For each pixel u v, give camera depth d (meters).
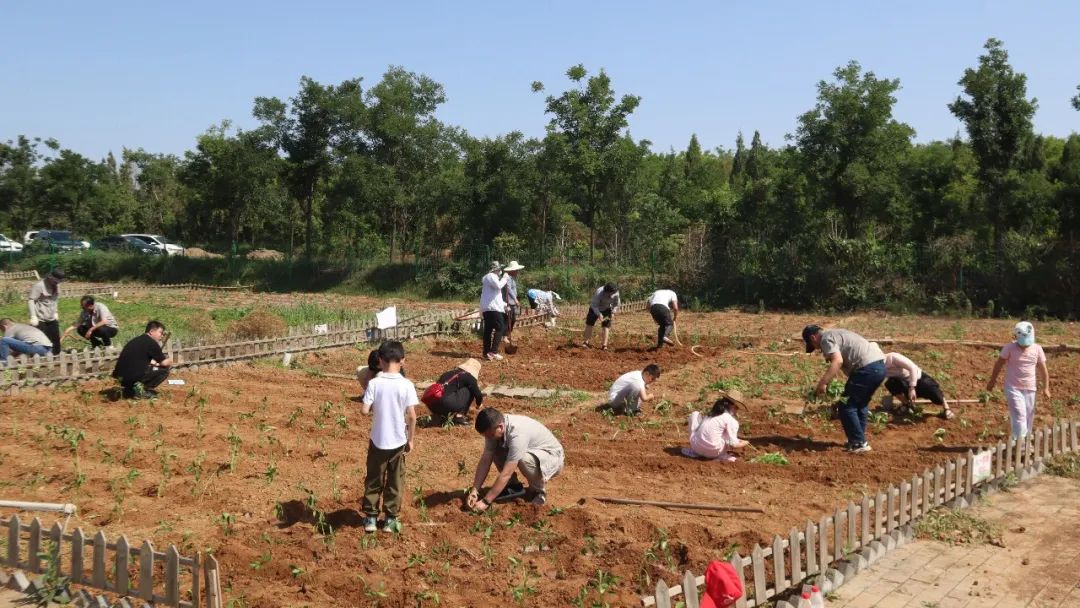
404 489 8.86
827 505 8.46
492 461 8.47
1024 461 9.63
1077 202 26.00
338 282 38.44
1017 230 28.64
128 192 61.50
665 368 16.53
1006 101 26.42
